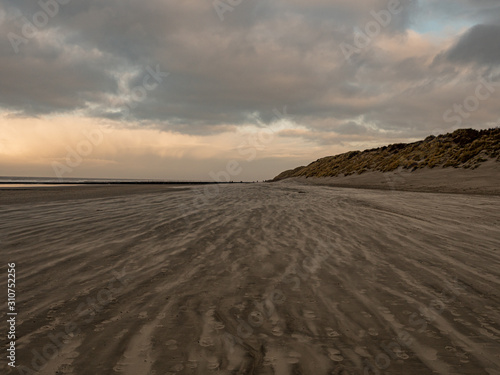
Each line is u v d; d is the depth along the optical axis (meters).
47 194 17.44
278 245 5.84
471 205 10.63
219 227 7.46
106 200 13.78
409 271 4.37
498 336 2.70
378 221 8.10
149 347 2.55
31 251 5.34
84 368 2.28
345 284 3.95
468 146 25.45
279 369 2.27
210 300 3.50
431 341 2.63
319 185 30.06
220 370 2.25
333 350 2.51
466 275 4.17
